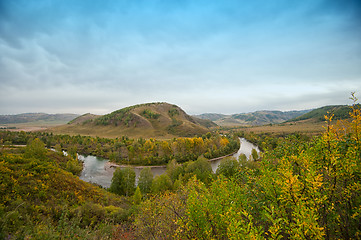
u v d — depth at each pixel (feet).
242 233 11.73
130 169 122.52
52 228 32.45
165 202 29.68
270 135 374.63
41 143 134.00
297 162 16.57
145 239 25.90
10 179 55.42
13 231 27.04
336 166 13.66
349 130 15.14
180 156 251.19
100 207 55.31
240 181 22.30
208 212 17.21
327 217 13.05
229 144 303.48
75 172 176.55
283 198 12.83
